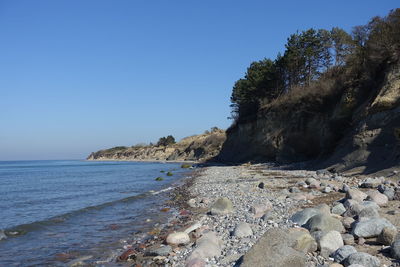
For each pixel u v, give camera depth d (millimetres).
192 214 14258
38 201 21906
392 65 25000
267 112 50406
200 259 7219
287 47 53625
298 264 6074
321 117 37656
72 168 86000
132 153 182125
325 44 52594
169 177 40156
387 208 10383
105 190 27891
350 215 9688
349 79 32844
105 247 10141
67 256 9352
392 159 19531
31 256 9422
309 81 51719
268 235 6621
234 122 73500
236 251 7715
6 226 13836
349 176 20422
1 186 34656
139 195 22250
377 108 23344
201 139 111438
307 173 26109
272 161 49094
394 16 28031
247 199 15445
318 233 7336
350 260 6113
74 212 16156
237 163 58531
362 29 38469
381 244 7211
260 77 60781
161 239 10398
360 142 23234
